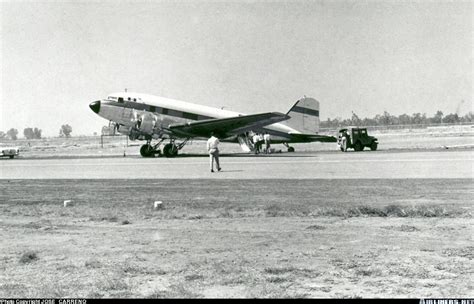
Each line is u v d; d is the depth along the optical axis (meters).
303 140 43.84
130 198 12.58
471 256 6.41
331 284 5.46
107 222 9.34
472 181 14.94
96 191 14.43
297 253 6.76
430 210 9.56
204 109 37.69
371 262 6.24
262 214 9.82
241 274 5.86
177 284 5.52
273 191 13.48
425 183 14.62
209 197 12.49
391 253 6.64
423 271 5.83
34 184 17.11
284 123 43.06
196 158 33.69
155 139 36.97
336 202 11.03
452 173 17.80
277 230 8.31
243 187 14.72
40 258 6.72
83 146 84.69
